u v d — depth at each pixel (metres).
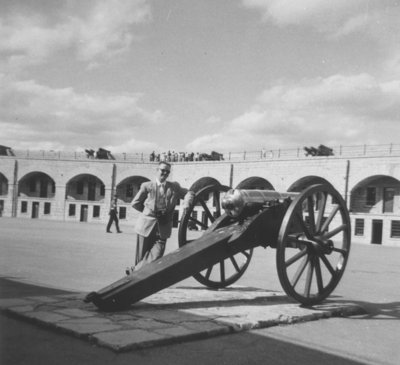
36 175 56.09
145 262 7.75
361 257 21.52
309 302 7.32
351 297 9.26
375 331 6.38
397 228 35.03
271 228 7.46
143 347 4.89
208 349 5.03
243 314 6.44
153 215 7.78
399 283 12.41
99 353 4.67
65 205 53.56
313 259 7.42
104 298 6.03
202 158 51.75
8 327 5.43
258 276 12.00
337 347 5.46
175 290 8.22
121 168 51.78
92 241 21.50
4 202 54.97
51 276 10.03
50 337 5.13
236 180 43.69
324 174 37.69
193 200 8.30
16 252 14.71
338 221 36.34
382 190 36.75
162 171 7.82
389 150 34.84
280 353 5.08
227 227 7.45
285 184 40.09
